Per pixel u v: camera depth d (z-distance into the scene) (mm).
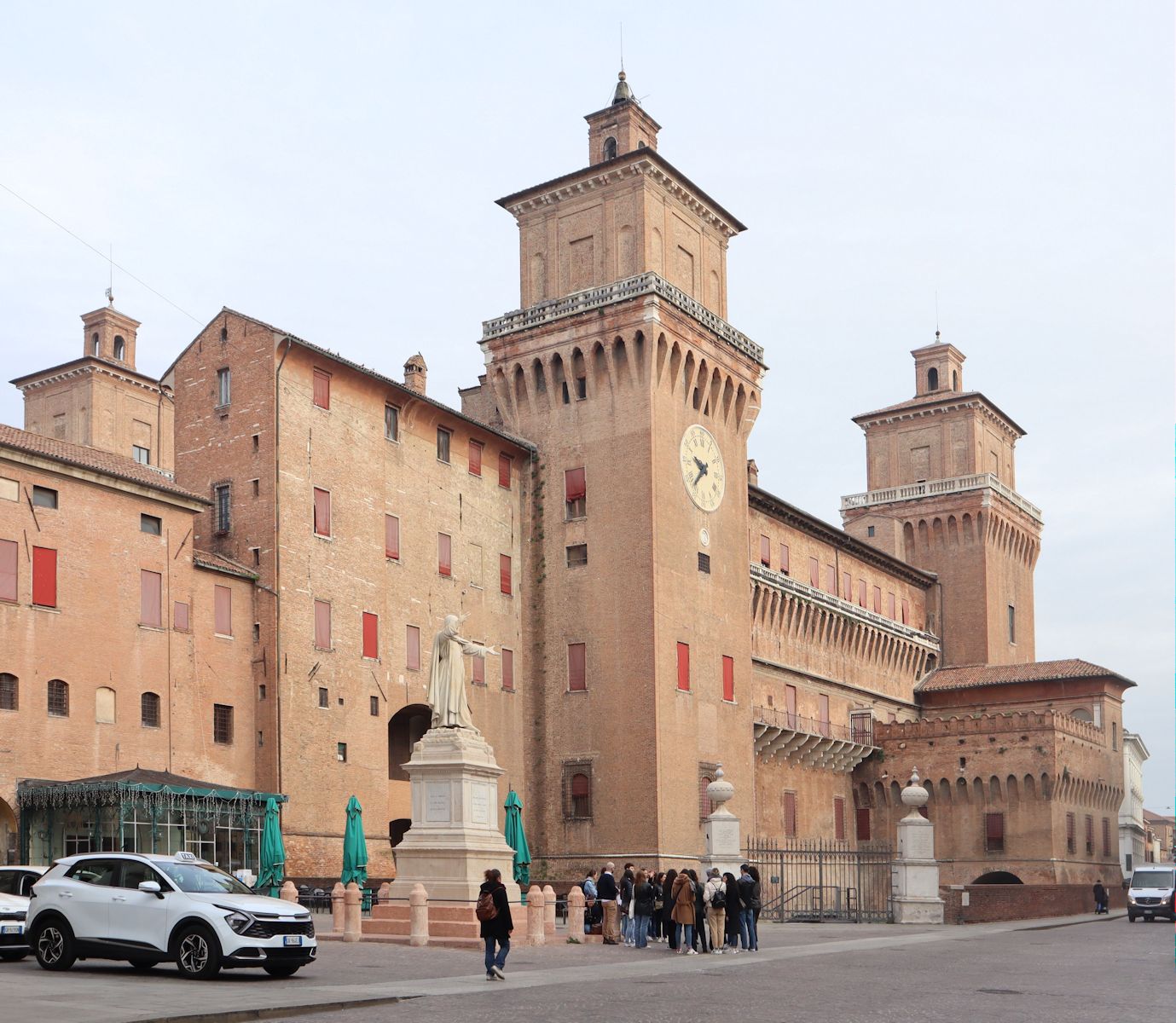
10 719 49031
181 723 56000
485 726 71562
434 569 70125
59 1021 19094
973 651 111000
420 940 37844
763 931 56031
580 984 28641
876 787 97000
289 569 61062
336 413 65188
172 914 27094
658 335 73438
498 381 78938
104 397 95625
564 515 75688
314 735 61031
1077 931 58219
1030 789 92000
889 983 30031
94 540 53344
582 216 77438
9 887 32375
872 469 118625
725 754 76062
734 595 79375
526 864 57844
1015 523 116250
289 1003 22656
